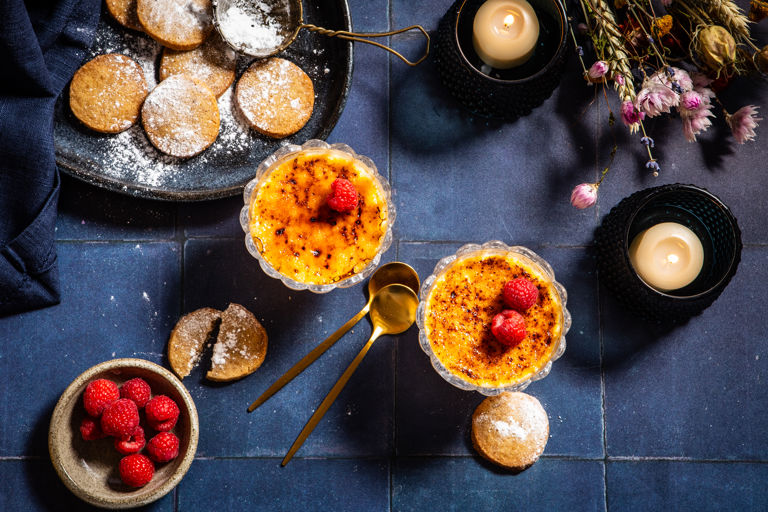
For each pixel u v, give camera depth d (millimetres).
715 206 641
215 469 653
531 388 669
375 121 677
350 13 666
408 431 662
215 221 664
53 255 640
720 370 676
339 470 658
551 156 681
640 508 666
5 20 584
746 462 671
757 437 672
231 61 651
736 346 677
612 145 683
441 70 663
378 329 658
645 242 650
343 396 661
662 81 627
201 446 654
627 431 670
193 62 647
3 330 652
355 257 636
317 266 633
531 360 630
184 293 661
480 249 636
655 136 686
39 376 651
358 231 638
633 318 676
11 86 619
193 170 649
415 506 660
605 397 671
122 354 656
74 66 638
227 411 657
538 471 665
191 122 639
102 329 656
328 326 666
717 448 671
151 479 624
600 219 680
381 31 680
